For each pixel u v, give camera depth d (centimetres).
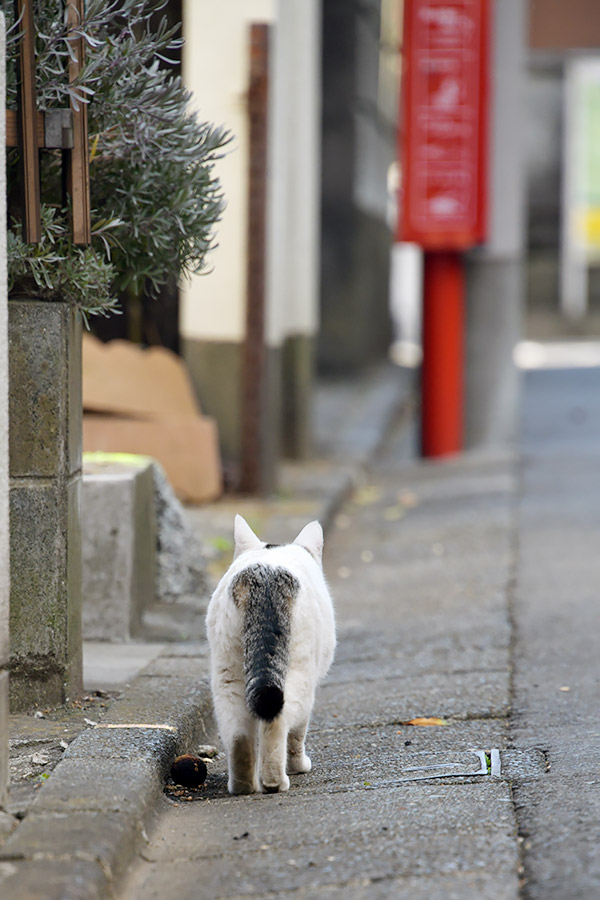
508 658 1089
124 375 1791
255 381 1872
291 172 2236
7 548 667
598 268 4397
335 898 578
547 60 4241
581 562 1491
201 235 905
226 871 625
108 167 884
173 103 859
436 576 1485
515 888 578
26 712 873
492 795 716
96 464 1209
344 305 3269
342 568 1583
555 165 4331
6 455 664
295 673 740
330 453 2434
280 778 746
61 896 552
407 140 2280
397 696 990
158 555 1255
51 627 872
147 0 879
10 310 838
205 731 912
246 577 727
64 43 801
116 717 847
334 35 3073
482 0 2242
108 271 834
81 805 664
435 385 2417
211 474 1819
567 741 823
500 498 1980
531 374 3588
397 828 662
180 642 1128
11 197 849
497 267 2416
